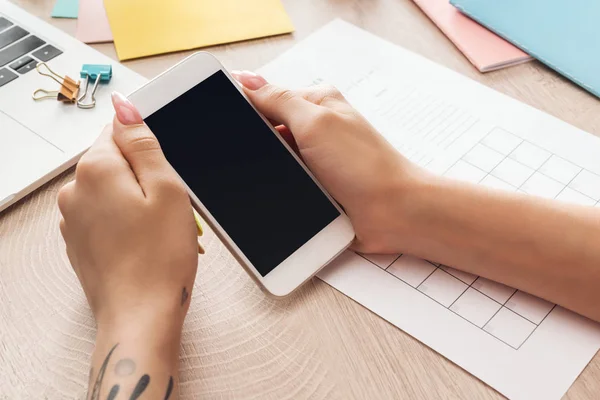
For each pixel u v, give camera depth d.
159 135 0.52
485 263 0.52
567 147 0.63
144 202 0.48
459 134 0.64
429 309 0.51
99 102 0.66
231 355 0.49
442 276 0.54
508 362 0.48
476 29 0.73
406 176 0.54
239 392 0.47
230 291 0.53
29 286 0.53
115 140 0.51
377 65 0.70
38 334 0.50
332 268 0.54
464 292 0.53
